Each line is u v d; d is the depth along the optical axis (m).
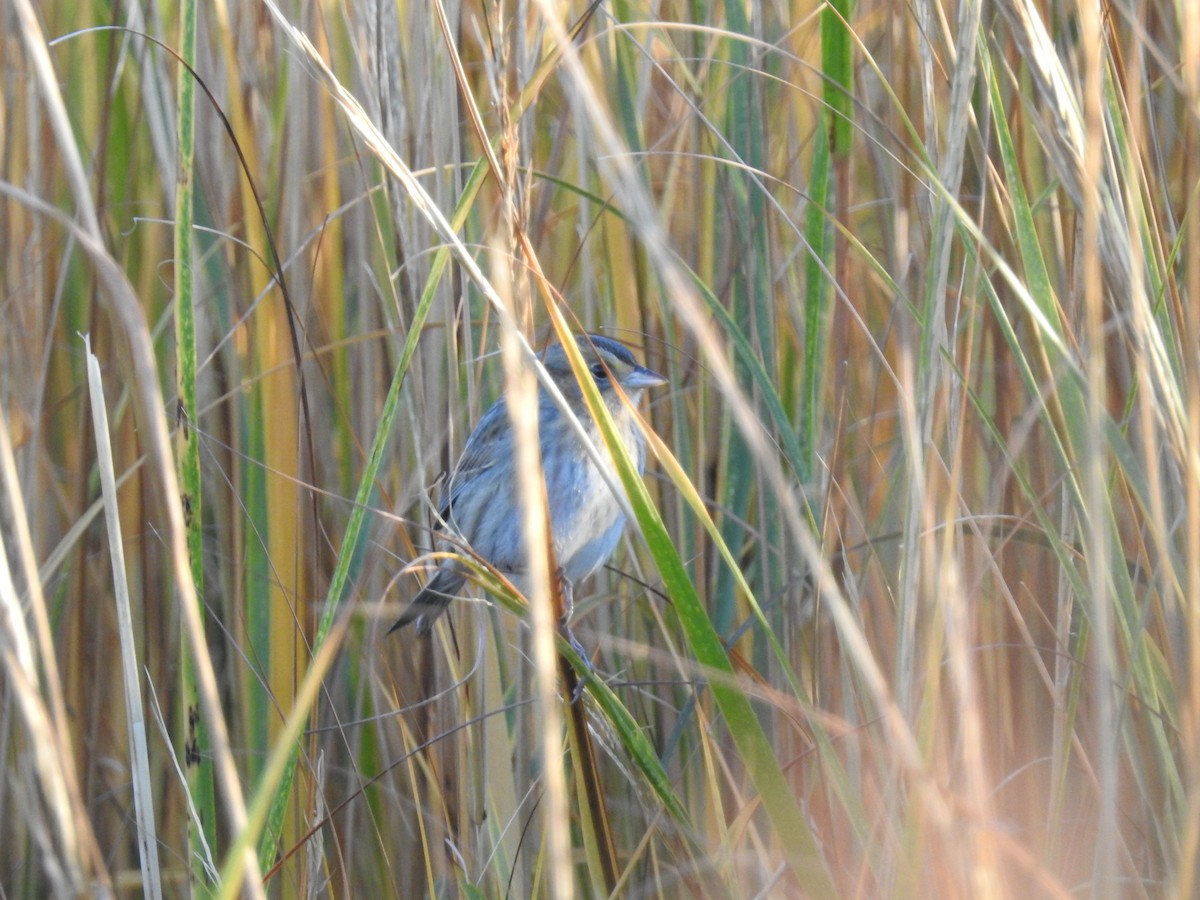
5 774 8.51
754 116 8.23
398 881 8.59
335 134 8.97
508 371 4.26
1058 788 6.05
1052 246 7.49
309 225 9.05
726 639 7.91
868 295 8.58
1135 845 6.71
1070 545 6.37
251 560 8.55
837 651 7.22
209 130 8.88
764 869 6.94
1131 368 6.59
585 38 8.89
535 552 4.14
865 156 8.95
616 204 8.54
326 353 8.97
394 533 8.83
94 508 8.21
